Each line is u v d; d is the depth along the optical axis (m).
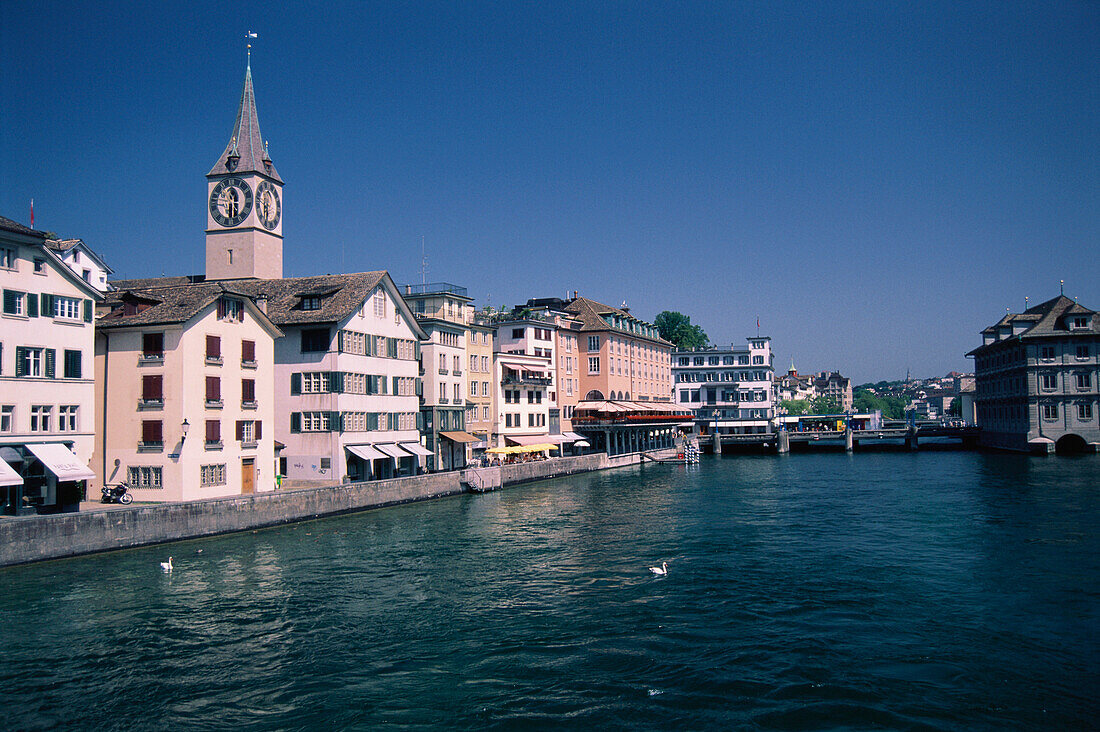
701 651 24.61
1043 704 20.30
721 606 29.44
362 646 25.42
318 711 20.62
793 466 98.25
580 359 108.75
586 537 44.25
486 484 68.25
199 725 19.86
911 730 19.06
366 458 61.00
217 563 37.06
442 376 74.50
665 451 114.88
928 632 25.97
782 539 42.62
